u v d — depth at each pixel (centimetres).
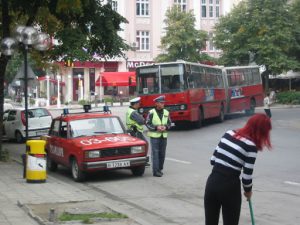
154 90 2811
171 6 6675
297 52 5447
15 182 1341
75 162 1440
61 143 1522
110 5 2056
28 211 961
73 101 7138
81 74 7250
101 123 1541
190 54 6181
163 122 1473
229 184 618
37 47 1742
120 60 7188
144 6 7244
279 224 912
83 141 1440
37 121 2683
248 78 3866
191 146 2180
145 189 1293
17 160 1877
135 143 1434
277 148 2045
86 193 1175
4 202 1063
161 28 7294
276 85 6234
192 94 2812
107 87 7300
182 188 1294
